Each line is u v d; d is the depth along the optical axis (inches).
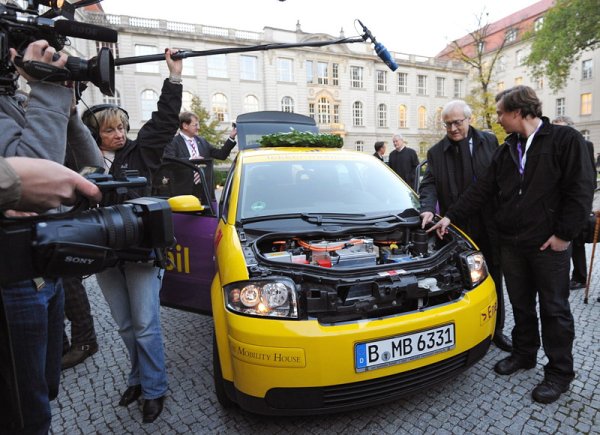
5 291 42.1
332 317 72.5
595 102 1405.0
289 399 68.8
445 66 1836.9
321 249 86.9
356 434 77.2
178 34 1282.0
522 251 88.7
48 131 44.3
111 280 87.7
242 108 1406.3
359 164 129.0
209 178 135.9
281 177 116.7
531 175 85.0
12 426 38.6
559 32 1058.1
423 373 75.5
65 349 114.0
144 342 85.4
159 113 87.3
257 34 1419.8
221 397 83.5
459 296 82.7
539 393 85.0
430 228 98.9
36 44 42.9
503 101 86.4
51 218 35.0
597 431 75.9
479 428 77.6
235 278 74.9
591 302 139.6
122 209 40.5
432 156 119.3
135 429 82.6
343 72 1579.7
